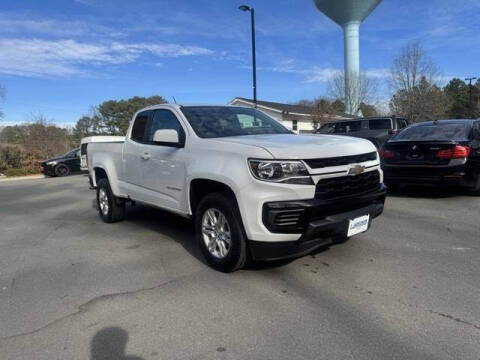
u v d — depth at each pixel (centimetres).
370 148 440
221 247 437
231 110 550
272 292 383
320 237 389
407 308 340
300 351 285
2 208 1007
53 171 2214
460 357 271
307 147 387
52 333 325
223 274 433
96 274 454
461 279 397
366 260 457
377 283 394
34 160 2703
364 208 418
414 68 3866
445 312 331
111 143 670
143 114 597
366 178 421
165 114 543
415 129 875
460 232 559
